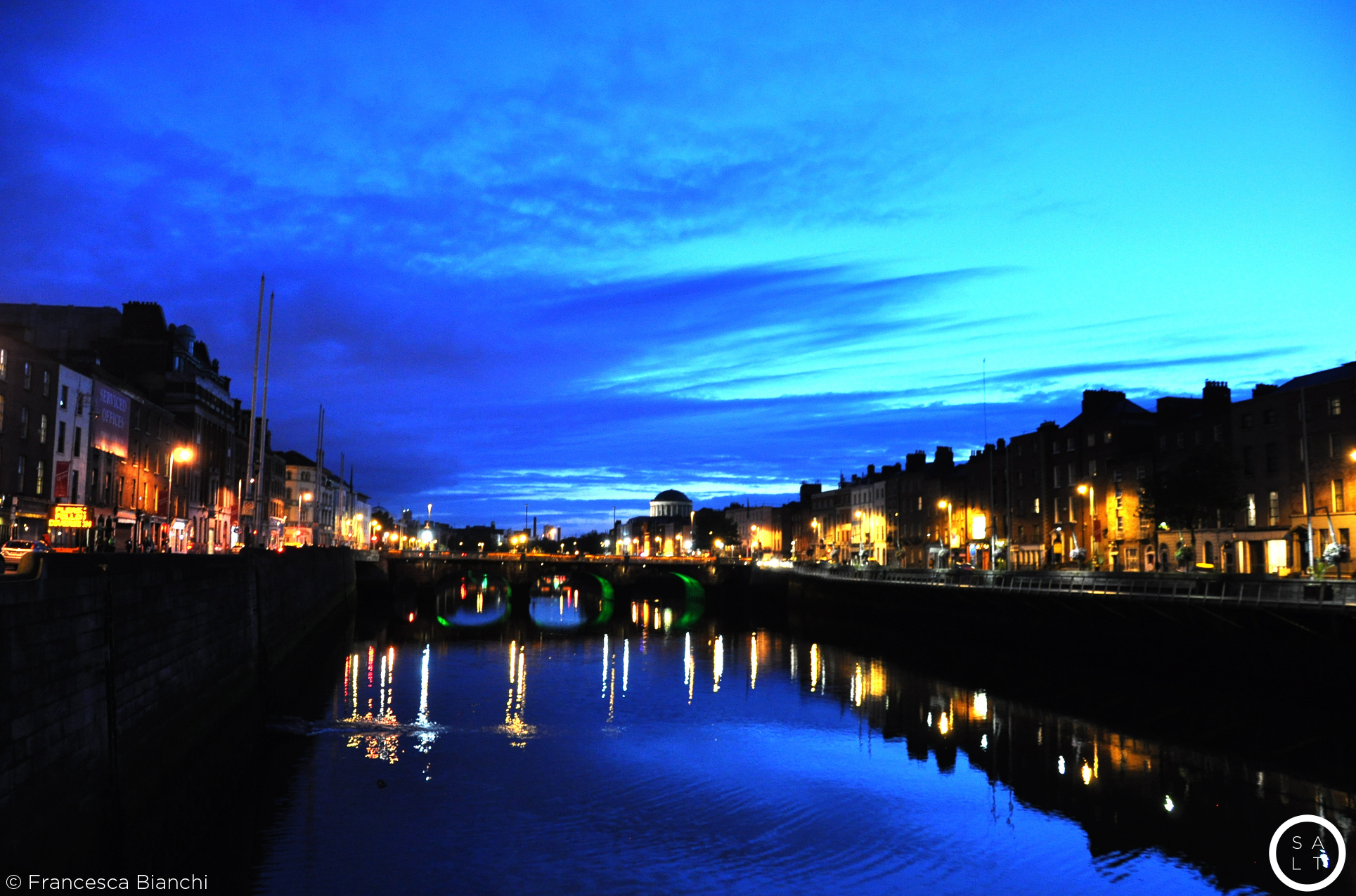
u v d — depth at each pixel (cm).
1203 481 7206
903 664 6781
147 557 2661
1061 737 4084
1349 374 6894
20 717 1733
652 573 14950
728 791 3219
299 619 6253
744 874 2444
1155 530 8725
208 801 3033
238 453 11612
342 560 10444
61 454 6319
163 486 8475
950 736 4125
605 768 3525
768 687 5662
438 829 2758
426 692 5384
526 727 4312
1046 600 6288
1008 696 5206
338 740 3997
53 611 1906
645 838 2705
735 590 14550
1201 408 8900
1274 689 4494
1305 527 6994
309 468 17738
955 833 2780
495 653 7600
